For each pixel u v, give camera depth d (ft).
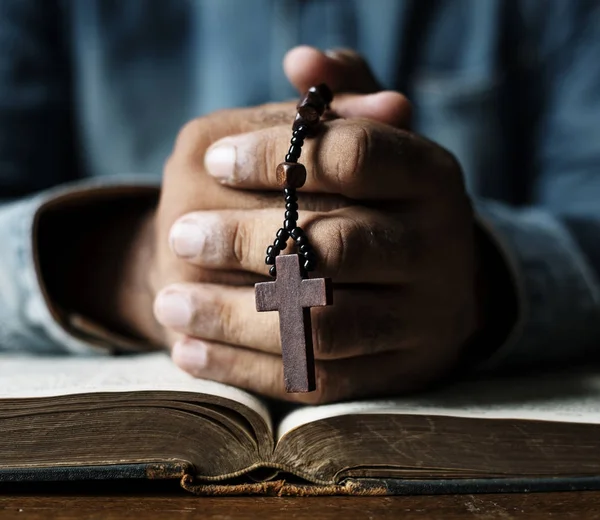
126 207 1.45
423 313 1.14
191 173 1.16
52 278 1.44
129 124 2.38
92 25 2.34
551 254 1.46
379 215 1.11
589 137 2.15
